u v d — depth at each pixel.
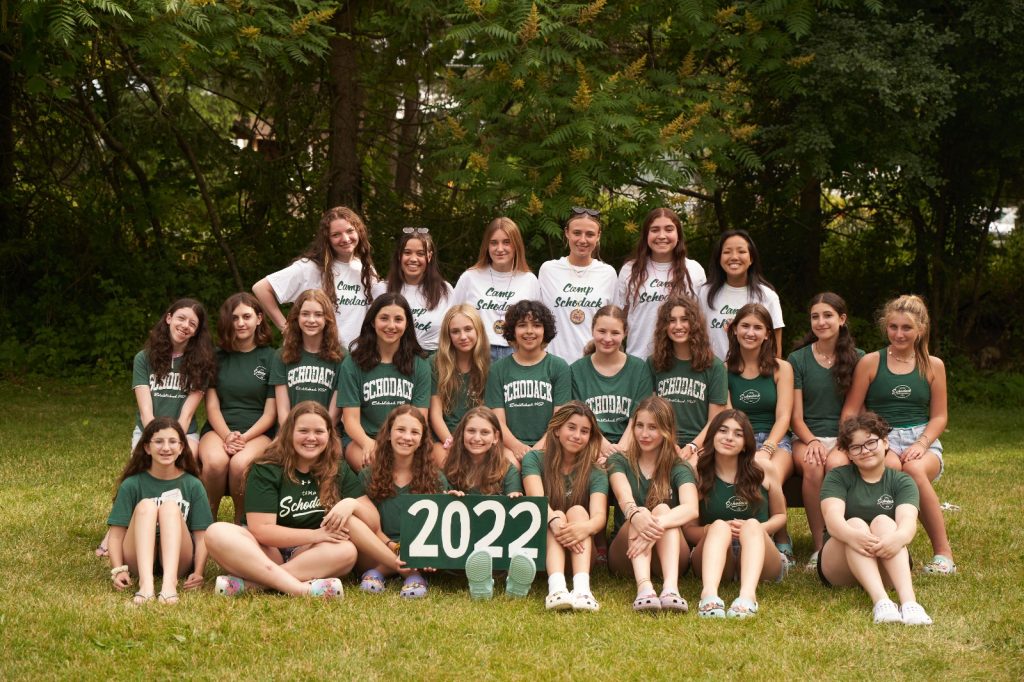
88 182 13.76
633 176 9.95
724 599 4.79
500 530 4.82
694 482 5.05
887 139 11.36
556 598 4.46
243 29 9.00
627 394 5.64
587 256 6.44
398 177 14.47
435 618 4.32
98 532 5.73
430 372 5.68
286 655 3.89
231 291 13.70
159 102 12.38
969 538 5.93
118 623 4.14
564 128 9.38
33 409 10.34
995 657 3.96
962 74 11.88
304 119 13.98
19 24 9.08
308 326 5.62
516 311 5.61
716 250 6.19
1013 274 15.01
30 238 13.63
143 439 4.83
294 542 4.77
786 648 4.02
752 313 5.64
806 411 5.91
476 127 10.29
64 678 3.64
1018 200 14.97
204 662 3.80
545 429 5.64
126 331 12.82
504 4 9.45
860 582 4.65
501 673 3.75
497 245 6.36
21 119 13.45
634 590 4.93
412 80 13.45
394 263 6.39
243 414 5.74
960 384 13.30
